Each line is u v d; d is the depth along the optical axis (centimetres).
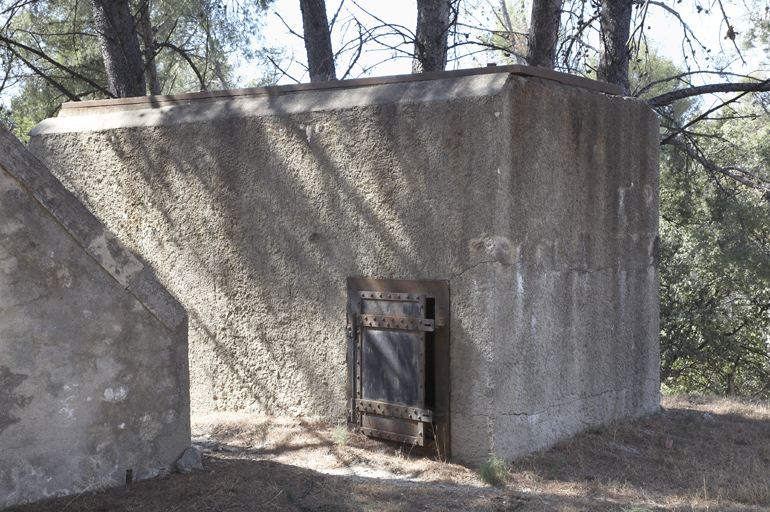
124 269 467
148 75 1541
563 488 516
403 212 600
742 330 1888
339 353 638
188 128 720
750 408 831
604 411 689
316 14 1145
